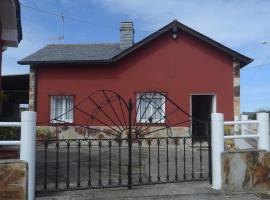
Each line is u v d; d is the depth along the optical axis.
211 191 7.02
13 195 6.11
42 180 8.03
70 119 16.58
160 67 16.45
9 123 6.25
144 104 15.91
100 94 16.53
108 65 16.64
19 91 19.80
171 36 16.48
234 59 16.30
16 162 6.15
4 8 8.64
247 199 6.68
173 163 10.77
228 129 15.11
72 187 7.12
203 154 12.92
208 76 16.36
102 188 7.11
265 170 7.40
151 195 6.70
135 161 11.30
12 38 10.07
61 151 13.66
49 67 16.80
